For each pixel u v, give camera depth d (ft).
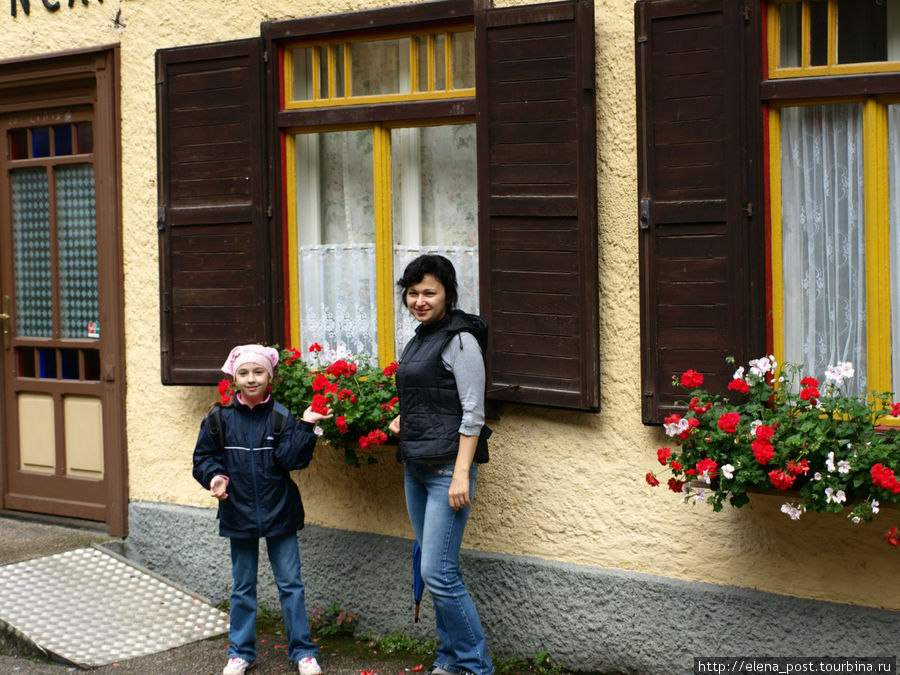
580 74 15.24
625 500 15.72
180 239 18.78
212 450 15.85
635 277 15.44
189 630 17.90
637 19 14.89
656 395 15.02
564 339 15.61
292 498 16.02
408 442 14.80
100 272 20.62
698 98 14.58
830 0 14.11
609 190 15.57
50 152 21.62
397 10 16.96
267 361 15.84
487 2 16.14
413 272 14.71
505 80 15.88
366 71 17.81
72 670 16.55
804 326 14.80
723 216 14.47
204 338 18.66
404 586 17.52
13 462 22.22
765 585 14.71
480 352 14.57
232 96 18.20
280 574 16.10
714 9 14.42
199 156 18.52
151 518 19.93
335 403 16.49
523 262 15.90
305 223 18.58
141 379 20.08
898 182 14.19
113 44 20.06
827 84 14.05
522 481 16.57
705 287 14.66
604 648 15.87
